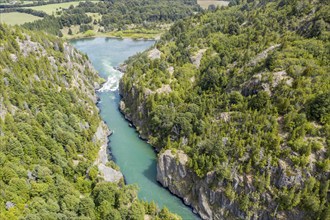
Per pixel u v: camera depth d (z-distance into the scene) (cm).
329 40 9850
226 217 8244
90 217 7025
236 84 10638
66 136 9350
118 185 8600
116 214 7100
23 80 10750
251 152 8256
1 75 9825
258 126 8544
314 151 7488
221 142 8800
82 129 10519
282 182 7500
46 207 6756
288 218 7294
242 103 9844
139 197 9281
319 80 8600
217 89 11438
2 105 8819
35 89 10619
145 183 9888
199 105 11331
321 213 6794
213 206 8556
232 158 8425
